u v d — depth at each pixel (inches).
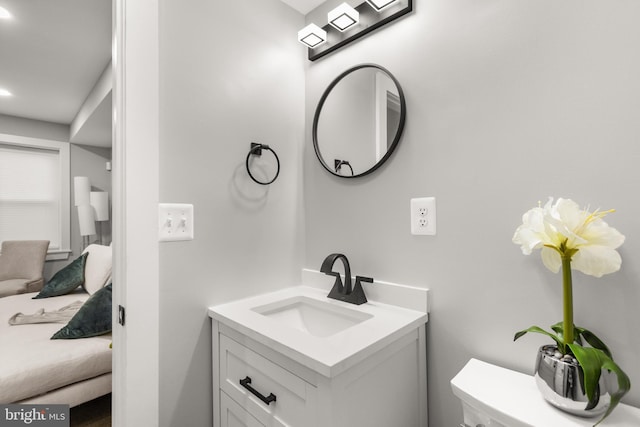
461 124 38.9
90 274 104.0
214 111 46.1
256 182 50.3
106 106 110.3
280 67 55.4
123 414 37.1
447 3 40.4
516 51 34.8
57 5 74.9
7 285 118.7
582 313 30.5
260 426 35.8
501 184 35.7
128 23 37.4
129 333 36.9
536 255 33.3
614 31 29.1
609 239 25.0
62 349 61.0
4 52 93.8
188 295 42.8
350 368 30.1
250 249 50.3
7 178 146.6
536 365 28.6
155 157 39.3
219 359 42.9
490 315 36.3
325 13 56.1
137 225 37.6
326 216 55.2
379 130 46.6
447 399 39.8
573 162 31.2
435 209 41.0
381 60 47.4
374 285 47.0
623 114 28.6
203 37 45.2
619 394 23.3
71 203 160.2
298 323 50.3
